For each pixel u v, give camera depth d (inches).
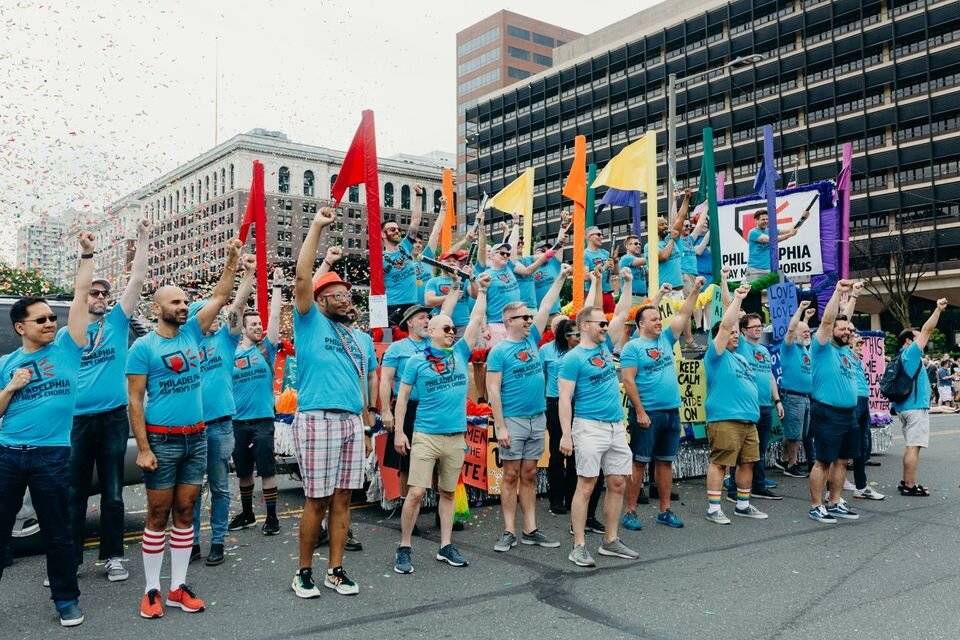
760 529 273.9
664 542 254.4
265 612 182.7
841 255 525.0
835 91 2059.5
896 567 222.4
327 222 194.1
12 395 172.6
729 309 285.3
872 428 463.5
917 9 1903.3
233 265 203.3
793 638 165.0
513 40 3710.6
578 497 227.5
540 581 208.2
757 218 487.8
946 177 1859.0
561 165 2903.5
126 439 218.8
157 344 187.6
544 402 253.4
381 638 165.3
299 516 299.1
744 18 2309.3
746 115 2263.8
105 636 167.8
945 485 367.9
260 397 268.7
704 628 171.5
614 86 2699.3
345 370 199.2
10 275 1147.3
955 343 1846.7
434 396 223.1
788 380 382.3
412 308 262.4
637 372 278.5
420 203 378.6
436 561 229.5
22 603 191.3
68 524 178.1
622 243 497.4
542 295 423.5
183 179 3459.6
